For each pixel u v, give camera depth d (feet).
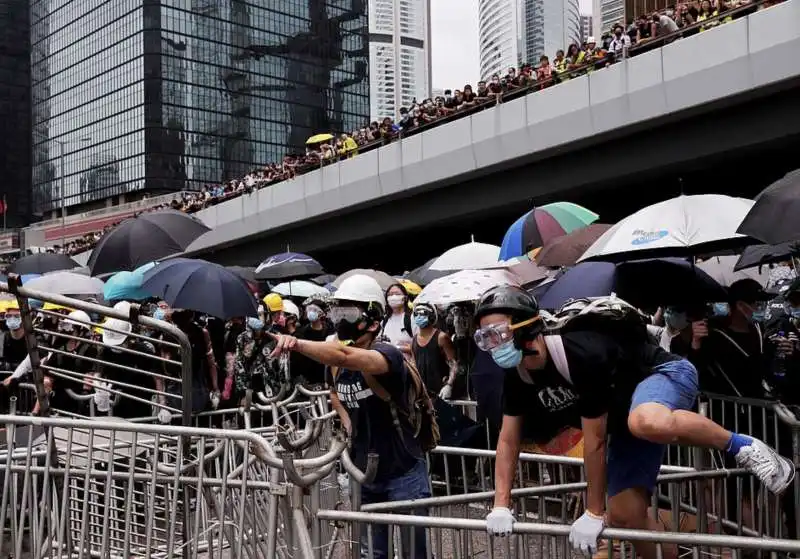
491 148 81.41
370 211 103.04
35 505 14.21
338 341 13.35
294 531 10.89
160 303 26.89
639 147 72.69
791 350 18.06
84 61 348.18
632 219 22.12
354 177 98.27
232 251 128.06
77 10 350.64
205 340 24.61
